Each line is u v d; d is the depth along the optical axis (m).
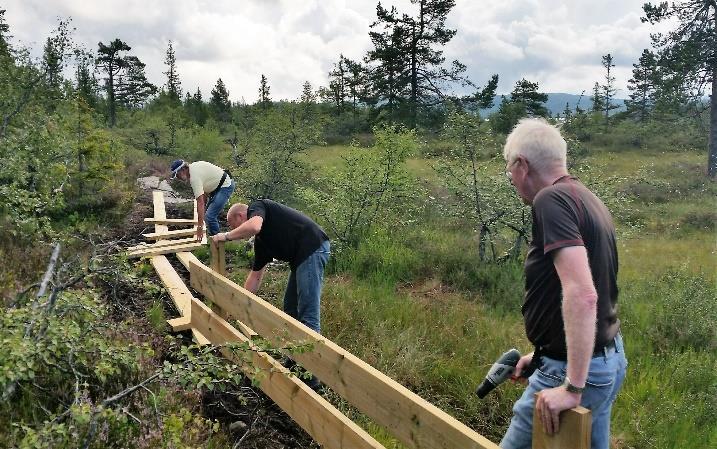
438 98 37.00
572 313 1.92
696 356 5.34
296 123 12.90
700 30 24.58
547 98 39.41
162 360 4.43
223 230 10.30
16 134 8.60
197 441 3.18
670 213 14.98
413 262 8.02
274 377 3.67
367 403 2.66
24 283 5.33
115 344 3.76
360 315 5.76
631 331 5.82
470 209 8.54
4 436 2.92
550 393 1.94
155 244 8.41
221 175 8.42
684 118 27.62
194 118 34.81
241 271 7.52
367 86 38.38
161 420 3.08
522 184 2.35
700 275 7.14
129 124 29.16
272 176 12.43
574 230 2.02
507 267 7.93
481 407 4.25
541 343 2.29
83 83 10.52
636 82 43.38
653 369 4.85
